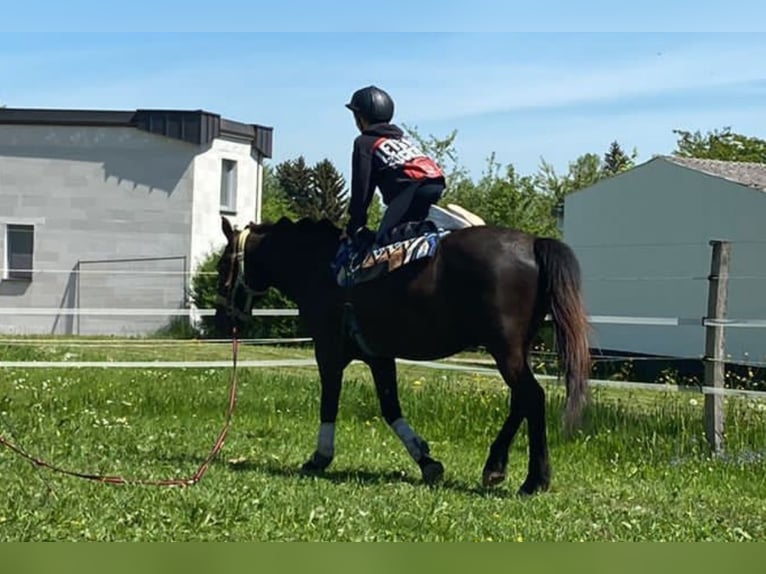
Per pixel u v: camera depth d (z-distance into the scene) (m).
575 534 6.45
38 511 6.33
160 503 6.73
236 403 12.03
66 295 29.22
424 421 11.20
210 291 27.16
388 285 7.60
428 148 38.81
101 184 29.11
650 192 25.17
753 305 22.47
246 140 30.70
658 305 25.02
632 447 9.82
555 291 7.18
